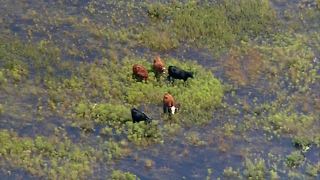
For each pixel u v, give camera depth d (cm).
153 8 14150
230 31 13625
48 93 10856
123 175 9012
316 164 9719
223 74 12119
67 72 11512
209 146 9994
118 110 10419
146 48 12731
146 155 9625
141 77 11394
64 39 12669
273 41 13525
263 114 10962
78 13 13750
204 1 14912
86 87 11125
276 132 10462
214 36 13425
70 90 10988
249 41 13438
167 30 13425
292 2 15412
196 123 10494
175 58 12494
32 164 9019
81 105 10506
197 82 11500
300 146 10162
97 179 8944
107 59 12119
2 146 9275
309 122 10812
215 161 9662
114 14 13838
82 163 9188
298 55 12975
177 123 10431
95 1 14338
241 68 12400
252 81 11988
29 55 11825
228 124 10581
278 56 12888
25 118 10144
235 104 11169
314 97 11612
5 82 10969
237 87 11738
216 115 10806
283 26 14200
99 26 13288
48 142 9562
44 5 13925
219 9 14538
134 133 10000
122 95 11000
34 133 9812
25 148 9362
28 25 12988
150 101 10912
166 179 9162
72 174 8869
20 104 10488
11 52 11838
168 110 10525
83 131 9975
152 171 9294
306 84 11975
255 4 14938
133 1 14525
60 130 9950
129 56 12331
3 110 10238
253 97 11469
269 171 9469
